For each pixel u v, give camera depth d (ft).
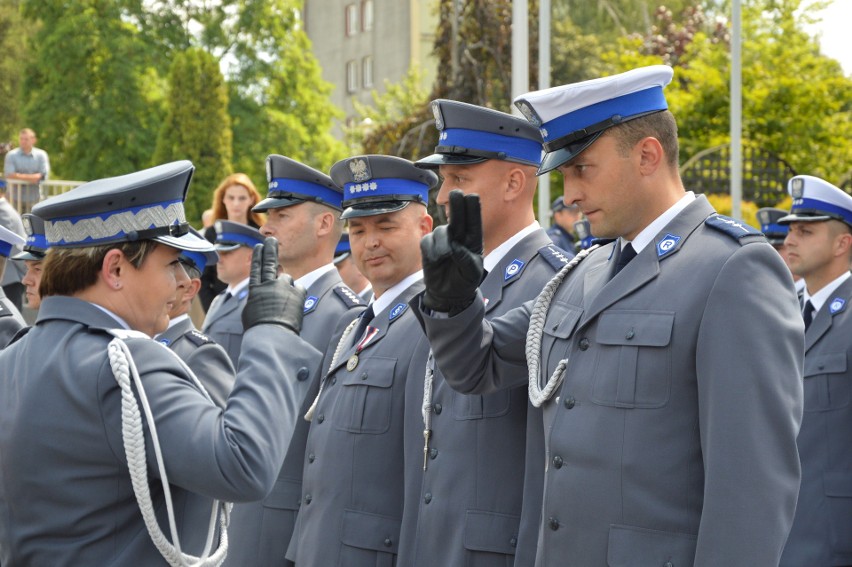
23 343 9.55
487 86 55.36
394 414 14.47
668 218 10.64
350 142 130.93
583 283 11.27
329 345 16.67
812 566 18.10
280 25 126.52
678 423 9.92
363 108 118.01
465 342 11.19
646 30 67.56
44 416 9.01
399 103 113.80
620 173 10.59
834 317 18.90
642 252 10.57
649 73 10.64
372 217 15.26
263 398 9.05
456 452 13.19
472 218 10.46
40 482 9.00
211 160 98.02
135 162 115.75
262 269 9.86
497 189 13.62
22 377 9.25
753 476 9.38
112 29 115.34
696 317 9.92
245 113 122.31
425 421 13.57
